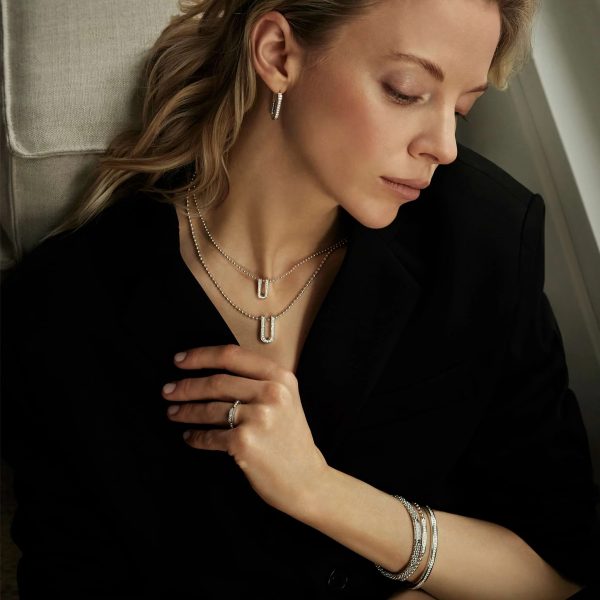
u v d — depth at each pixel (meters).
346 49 1.02
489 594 1.24
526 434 1.29
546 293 1.54
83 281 1.23
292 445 1.13
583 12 1.42
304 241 1.23
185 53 1.24
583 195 1.39
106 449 1.23
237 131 1.16
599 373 1.48
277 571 1.23
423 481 1.29
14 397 1.28
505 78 1.15
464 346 1.24
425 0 0.97
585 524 1.26
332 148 1.08
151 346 1.21
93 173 1.33
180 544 1.24
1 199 1.37
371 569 1.30
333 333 1.18
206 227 1.26
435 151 1.04
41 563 1.28
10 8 1.35
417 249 1.25
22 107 1.32
